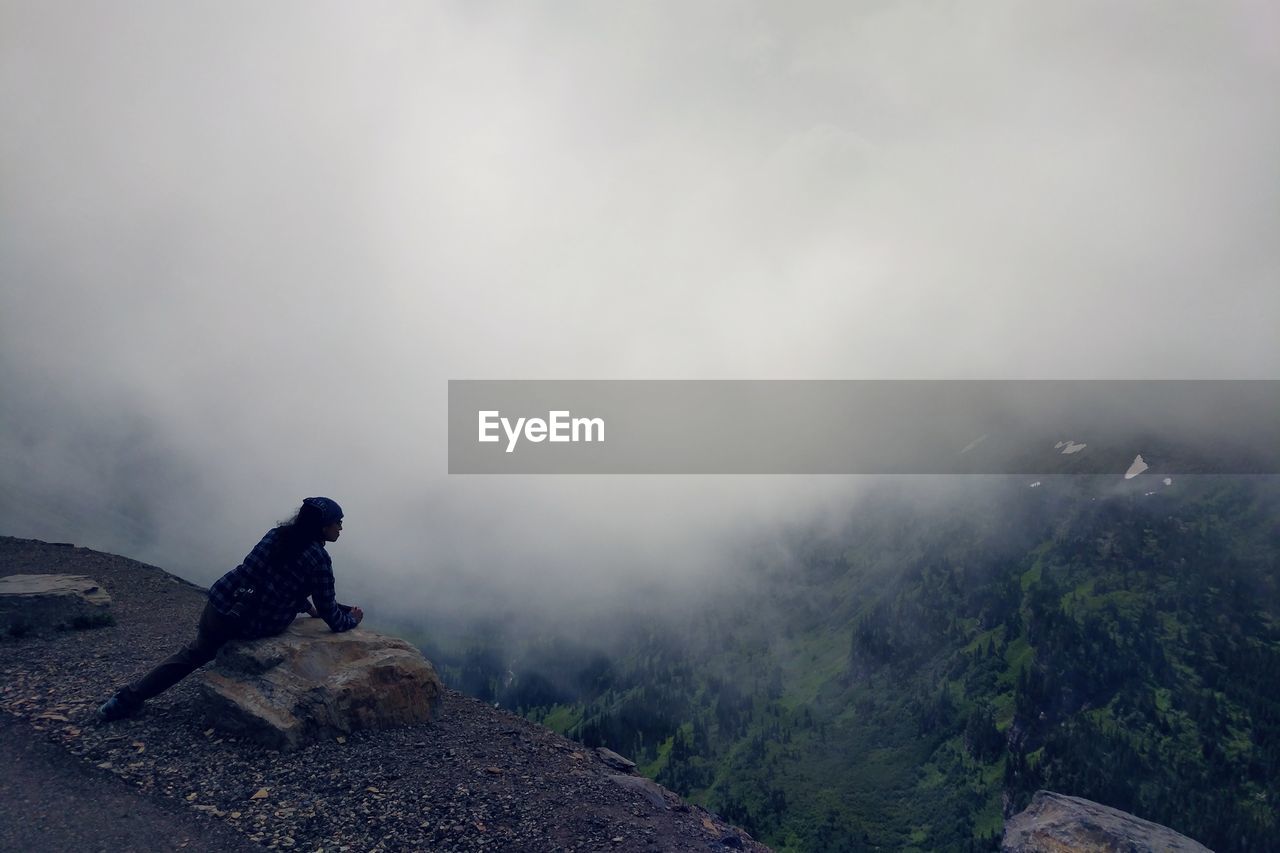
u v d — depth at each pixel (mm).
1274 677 156125
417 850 6969
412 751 8984
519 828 7676
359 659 9766
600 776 9664
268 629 9375
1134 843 9523
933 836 159125
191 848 6480
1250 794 133375
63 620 12289
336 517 9570
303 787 7738
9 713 8594
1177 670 171750
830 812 177500
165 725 8695
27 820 6559
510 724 11031
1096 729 161125
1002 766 168750
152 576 16578
